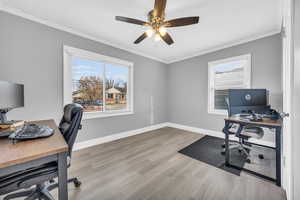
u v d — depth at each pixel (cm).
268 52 252
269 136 254
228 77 316
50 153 78
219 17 201
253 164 192
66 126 131
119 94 323
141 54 355
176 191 140
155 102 402
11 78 183
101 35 257
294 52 80
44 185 122
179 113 411
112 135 299
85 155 223
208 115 344
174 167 187
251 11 187
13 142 89
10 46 182
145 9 181
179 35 258
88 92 270
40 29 204
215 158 213
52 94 217
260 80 262
